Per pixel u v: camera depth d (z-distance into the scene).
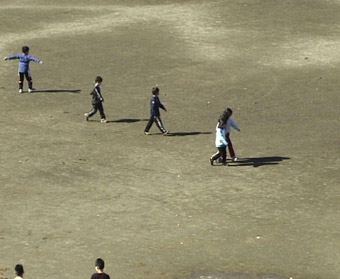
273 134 52.88
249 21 79.50
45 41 73.81
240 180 44.28
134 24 78.69
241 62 69.06
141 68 67.31
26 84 64.12
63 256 34.50
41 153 48.12
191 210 40.00
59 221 38.19
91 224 37.94
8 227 37.38
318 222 38.72
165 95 61.28
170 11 82.94
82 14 82.50
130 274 32.91
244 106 59.00
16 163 46.19
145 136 52.41
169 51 71.44
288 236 37.06
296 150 49.50
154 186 43.22
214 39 74.62
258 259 34.69
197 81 64.50
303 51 71.88
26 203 40.31
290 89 62.88
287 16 81.00
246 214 39.59
